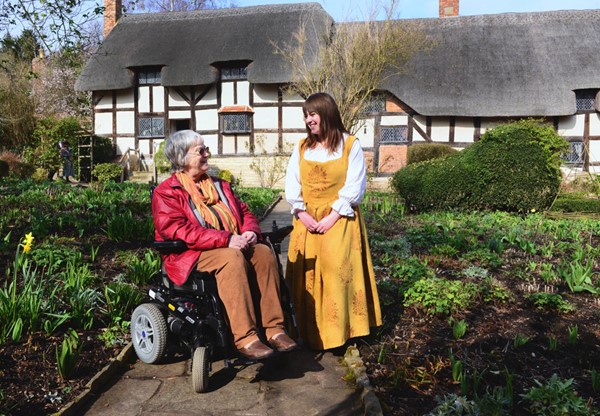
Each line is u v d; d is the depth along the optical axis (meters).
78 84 21.02
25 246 4.17
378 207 10.66
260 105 20.00
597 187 12.29
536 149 9.85
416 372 3.26
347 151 3.55
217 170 19.12
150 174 19.98
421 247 6.59
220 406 2.94
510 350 3.60
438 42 19.59
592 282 5.18
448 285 4.47
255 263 3.22
